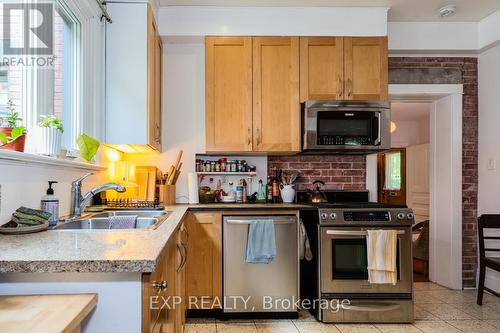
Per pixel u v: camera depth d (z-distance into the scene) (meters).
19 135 1.31
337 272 2.44
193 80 2.91
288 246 2.51
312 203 2.87
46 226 1.32
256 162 3.13
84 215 1.85
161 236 1.19
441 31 3.10
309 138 2.69
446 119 3.32
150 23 2.36
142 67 2.31
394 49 3.09
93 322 0.90
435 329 2.33
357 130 2.76
